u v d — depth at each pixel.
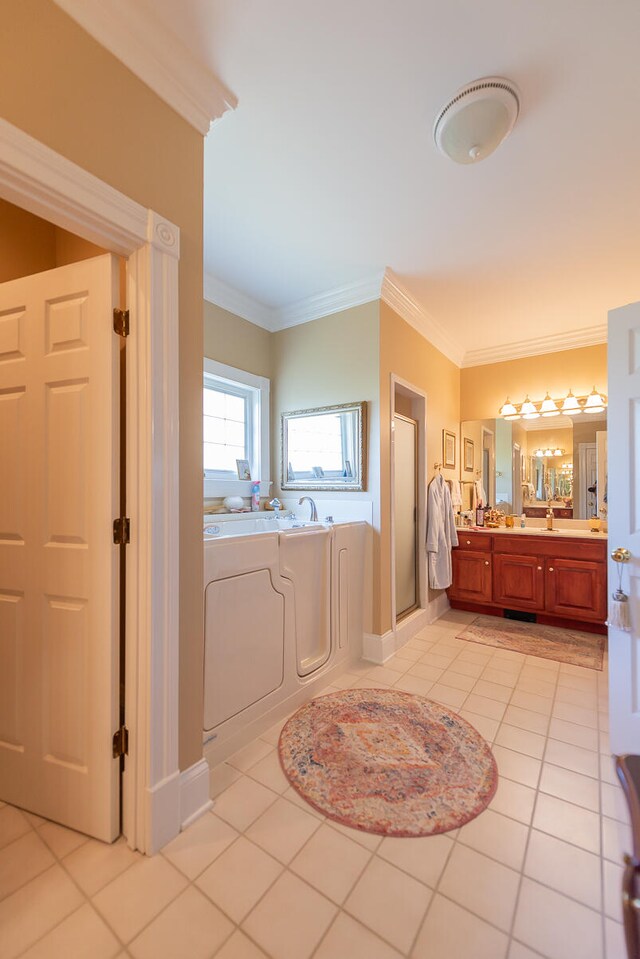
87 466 1.29
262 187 1.91
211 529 2.65
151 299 1.25
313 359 3.07
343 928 1.04
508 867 1.22
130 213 1.20
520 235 2.28
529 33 1.25
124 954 0.98
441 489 3.59
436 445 3.69
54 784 1.36
